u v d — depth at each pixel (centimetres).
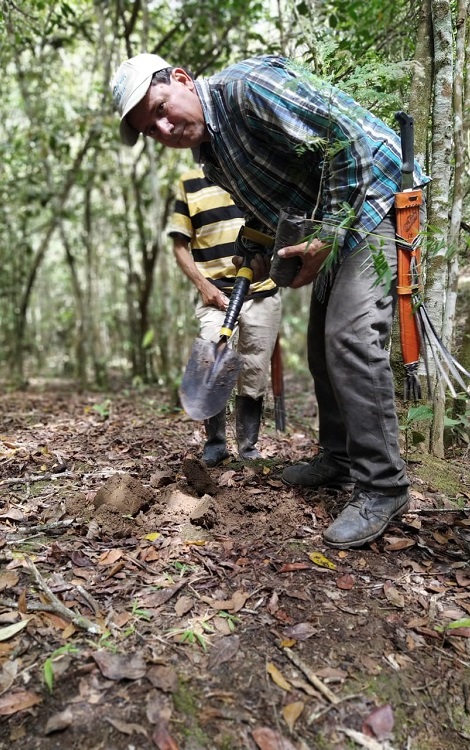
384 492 191
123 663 137
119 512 198
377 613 160
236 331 267
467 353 304
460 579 175
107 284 1188
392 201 180
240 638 148
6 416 405
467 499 233
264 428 365
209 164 205
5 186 660
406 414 266
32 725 124
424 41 256
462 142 229
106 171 663
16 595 160
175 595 163
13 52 495
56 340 1091
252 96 170
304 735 127
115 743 121
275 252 185
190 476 217
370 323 181
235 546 188
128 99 185
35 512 209
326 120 166
